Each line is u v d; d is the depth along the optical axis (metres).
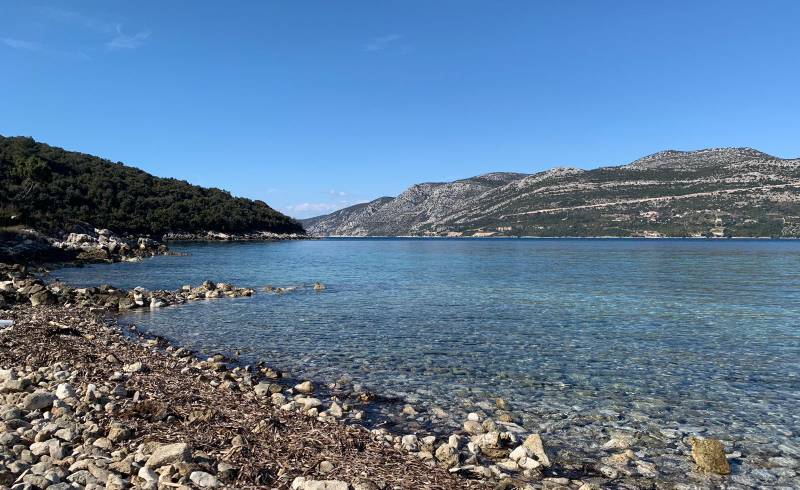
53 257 60.75
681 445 11.02
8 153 120.12
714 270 60.66
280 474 8.21
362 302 33.25
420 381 15.72
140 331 23.25
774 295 36.69
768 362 17.95
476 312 29.08
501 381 15.70
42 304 28.73
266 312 29.02
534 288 41.47
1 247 54.50
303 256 93.31
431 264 74.00
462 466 9.48
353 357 18.67
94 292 33.12
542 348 20.12
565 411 13.10
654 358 18.52
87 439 9.01
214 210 164.62
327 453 9.27
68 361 14.91
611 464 10.03
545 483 9.07
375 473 8.57
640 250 126.12
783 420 12.48
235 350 19.73
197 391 13.05
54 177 118.19
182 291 37.28
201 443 9.16
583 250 128.25
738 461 10.23
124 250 75.94
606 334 22.83
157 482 7.33
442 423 12.26
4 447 8.33
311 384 14.85
